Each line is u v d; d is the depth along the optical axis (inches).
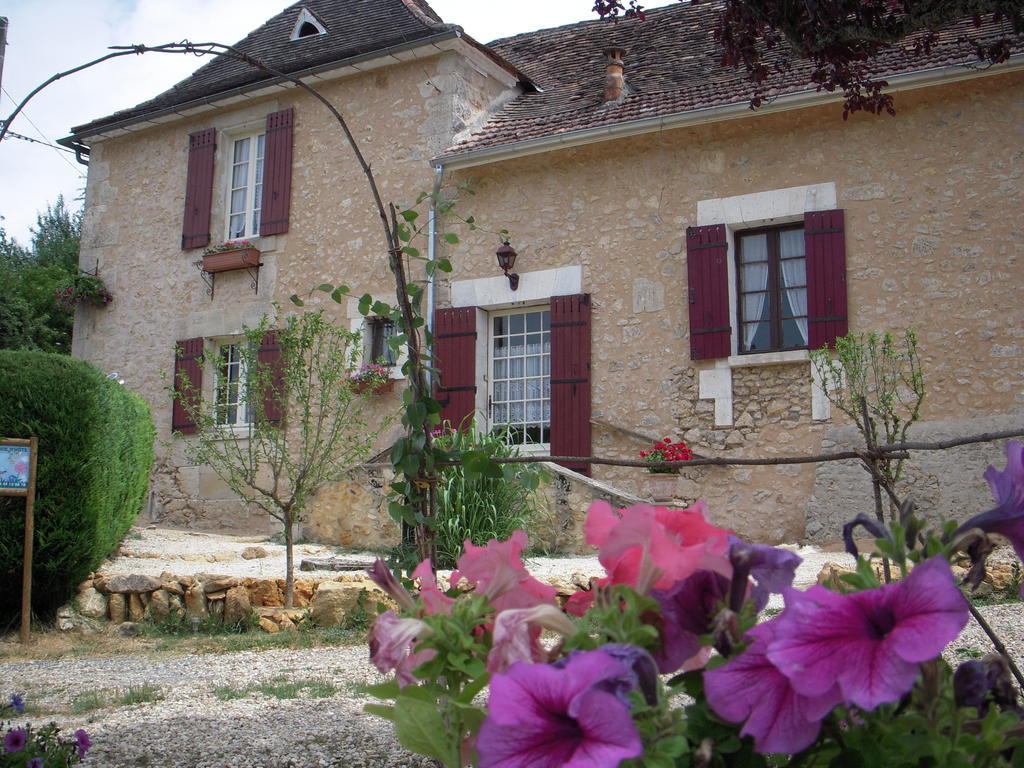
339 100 494.0
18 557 265.3
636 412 404.8
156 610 282.4
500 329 452.1
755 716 41.8
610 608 45.5
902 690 37.7
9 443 259.6
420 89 470.9
